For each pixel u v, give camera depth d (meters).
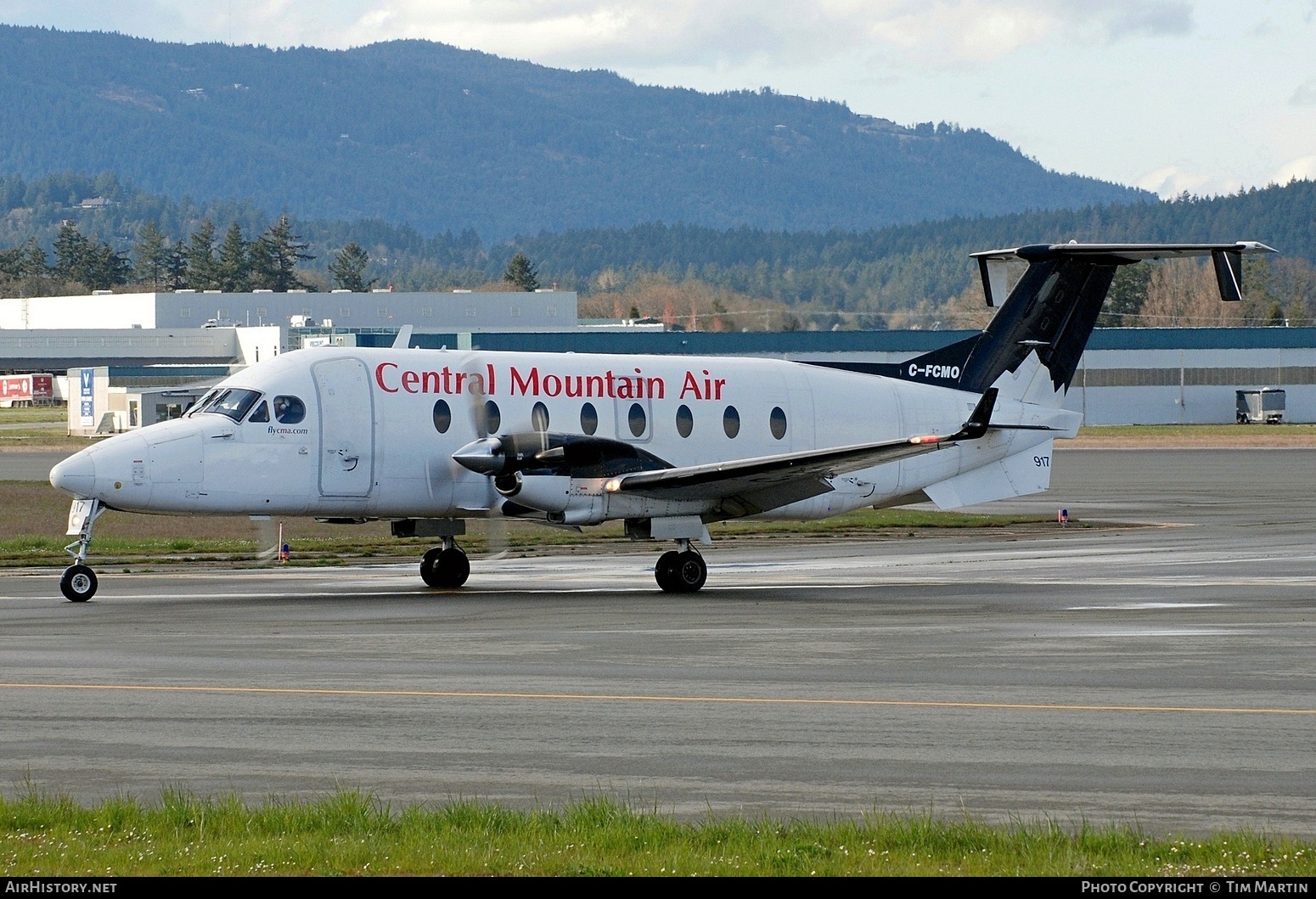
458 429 92.75
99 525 148.38
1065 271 106.19
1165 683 55.19
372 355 92.75
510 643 66.31
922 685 54.88
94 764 42.22
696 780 40.38
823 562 113.50
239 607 82.44
